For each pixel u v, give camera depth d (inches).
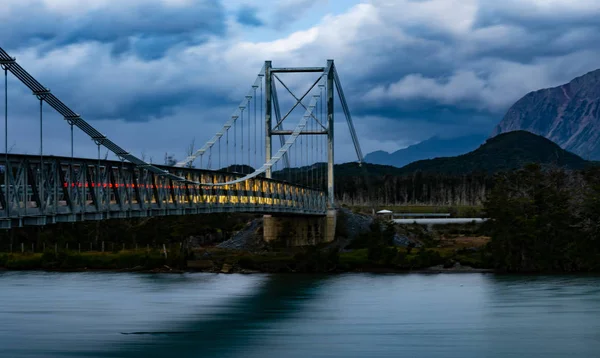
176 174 3184.1
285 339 2485.2
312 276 4399.6
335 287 3843.5
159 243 5816.9
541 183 5073.8
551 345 2412.6
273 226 5664.4
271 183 4598.9
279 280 4183.1
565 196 4953.3
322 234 5639.8
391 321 2819.9
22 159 2043.6
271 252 5324.8
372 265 4741.6
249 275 4475.9
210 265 4778.5
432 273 4522.6
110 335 2541.8
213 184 3378.4
